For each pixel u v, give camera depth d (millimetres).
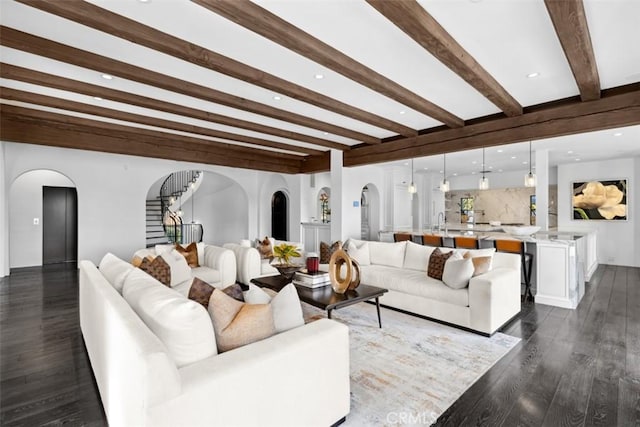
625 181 7344
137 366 1288
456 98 3939
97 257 6836
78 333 3361
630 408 2105
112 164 7016
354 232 7879
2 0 2115
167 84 3311
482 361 2750
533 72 3178
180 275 4109
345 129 5461
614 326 3586
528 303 4500
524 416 2029
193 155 6879
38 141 5211
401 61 2957
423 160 7805
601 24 2324
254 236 9805
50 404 2154
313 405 1771
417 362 2730
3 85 3631
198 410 1348
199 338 1558
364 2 2113
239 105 3967
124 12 2227
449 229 8508
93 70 2930
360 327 3533
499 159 7562
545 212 6375
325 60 2701
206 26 2410
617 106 3590
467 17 2244
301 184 8875
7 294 4891
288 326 1948
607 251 7582
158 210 10859
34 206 7242
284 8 2170
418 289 3850
